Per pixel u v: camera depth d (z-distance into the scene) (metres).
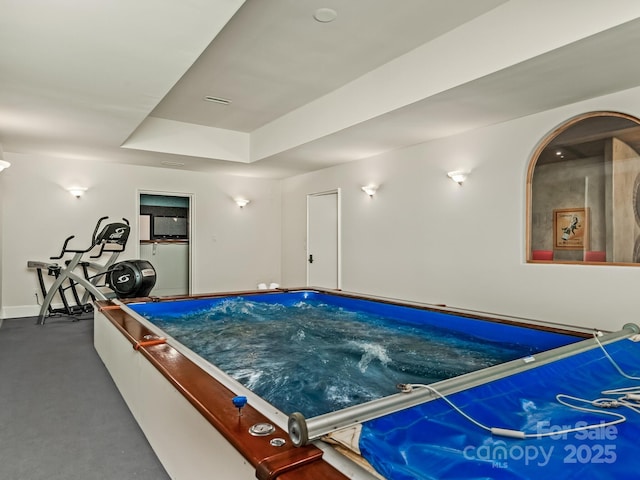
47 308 5.40
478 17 3.04
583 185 3.63
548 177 3.88
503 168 4.20
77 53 2.79
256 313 4.61
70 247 6.09
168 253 7.22
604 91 3.35
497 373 1.60
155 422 1.98
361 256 6.05
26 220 5.80
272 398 2.24
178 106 5.06
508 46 2.86
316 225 7.11
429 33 3.29
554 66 2.87
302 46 3.50
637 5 2.25
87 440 2.16
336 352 3.07
